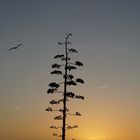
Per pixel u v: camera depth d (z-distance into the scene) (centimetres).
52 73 1914
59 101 1912
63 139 1911
